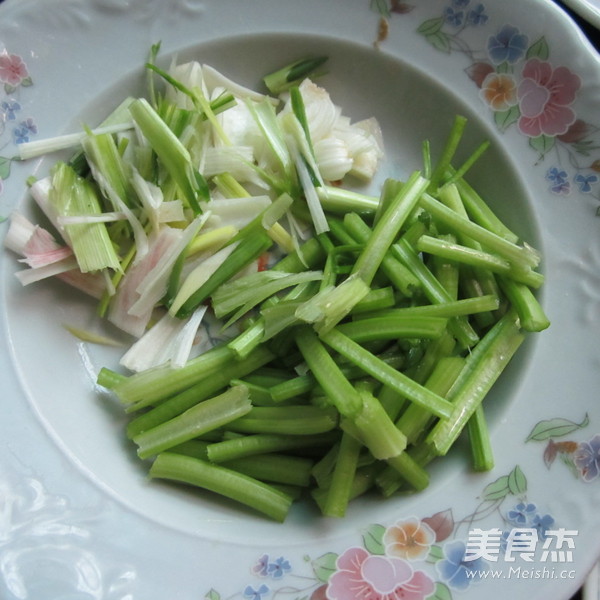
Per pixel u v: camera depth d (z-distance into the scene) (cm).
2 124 26
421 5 28
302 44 28
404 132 30
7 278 25
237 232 27
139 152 27
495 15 28
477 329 27
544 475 24
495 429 25
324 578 23
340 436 26
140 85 28
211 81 29
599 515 23
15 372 25
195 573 23
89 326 27
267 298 27
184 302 27
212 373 26
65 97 27
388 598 22
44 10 26
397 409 25
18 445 24
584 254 26
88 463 24
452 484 24
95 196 27
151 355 26
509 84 28
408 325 25
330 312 24
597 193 27
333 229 28
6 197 26
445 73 28
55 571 22
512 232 28
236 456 25
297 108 28
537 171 27
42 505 23
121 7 27
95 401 26
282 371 26
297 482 25
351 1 28
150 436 25
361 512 24
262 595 22
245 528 24
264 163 29
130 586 22
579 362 25
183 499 25
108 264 26
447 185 28
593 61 27
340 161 29
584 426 25
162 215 26
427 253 27
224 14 28
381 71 29
